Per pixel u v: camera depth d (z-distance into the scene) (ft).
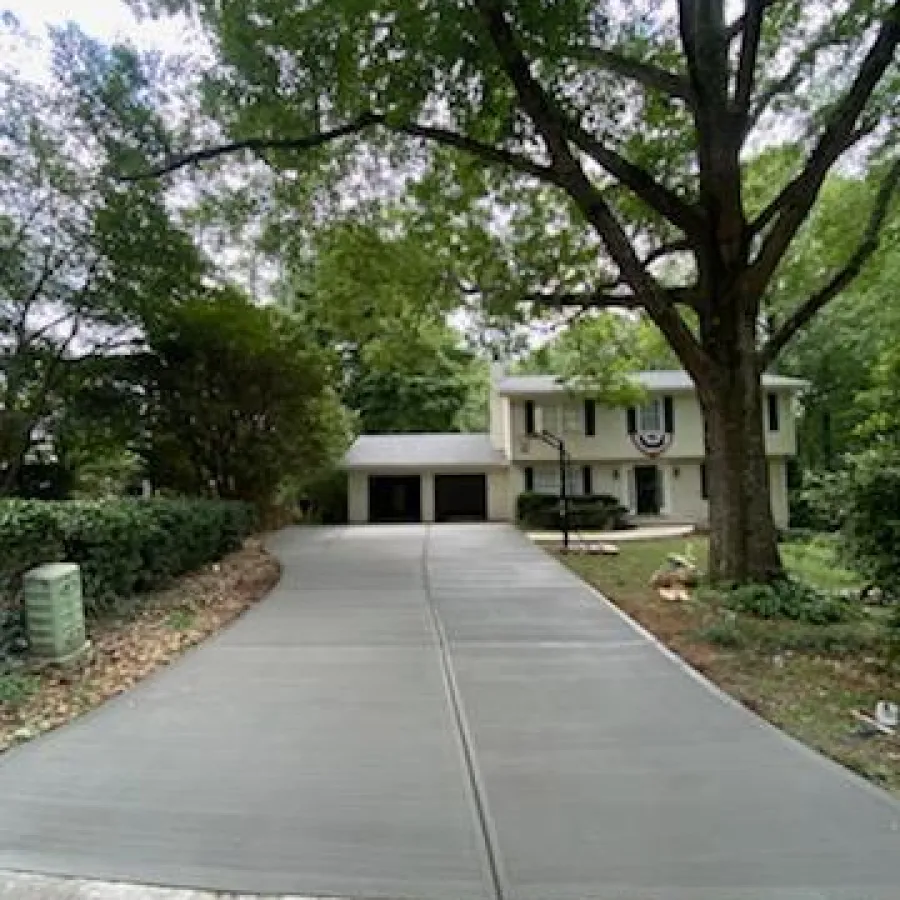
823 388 90.68
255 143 34.83
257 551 49.55
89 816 11.78
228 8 28.58
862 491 22.86
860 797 12.39
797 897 9.35
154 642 24.08
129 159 36.45
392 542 57.93
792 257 49.32
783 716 17.13
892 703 17.58
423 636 25.64
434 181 41.50
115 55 36.45
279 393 54.13
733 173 33.14
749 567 33.09
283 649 23.70
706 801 12.25
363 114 32.19
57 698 18.17
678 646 24.17
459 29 25.32
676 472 79.61
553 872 10.00
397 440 92.79
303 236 43.19
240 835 11.12
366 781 13.17
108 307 46.26
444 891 9.58
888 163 41.34
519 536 62.23
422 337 52.31
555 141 30.86
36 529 22.61
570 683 19.80
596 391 67.41
